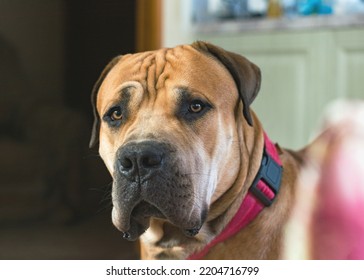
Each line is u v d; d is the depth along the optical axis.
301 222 1.35
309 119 3.27
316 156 1.26
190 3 3.57
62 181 3.14
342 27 3.16
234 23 3.44
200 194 1.28
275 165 1.43
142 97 1.34
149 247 1.46
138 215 1.28
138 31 3.21
